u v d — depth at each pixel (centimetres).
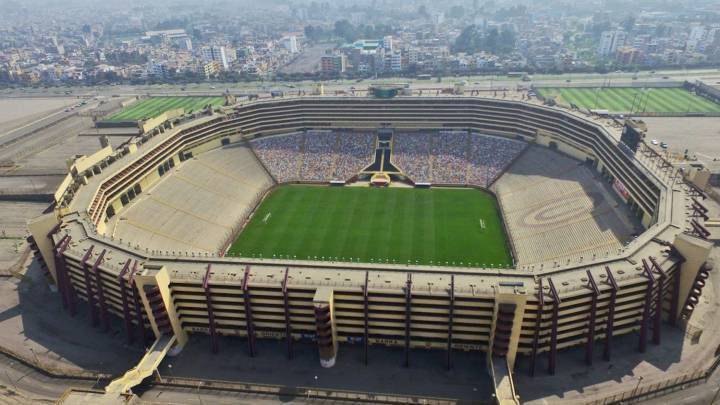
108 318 8956
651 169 11350
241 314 8288
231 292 8000
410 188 15262
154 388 7625
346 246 12088
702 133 17400
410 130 17350
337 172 16062
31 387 7725
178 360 8219
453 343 8081
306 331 8338
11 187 14788
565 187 13262
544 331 7694
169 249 11412
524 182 14288
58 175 15688
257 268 8362
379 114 17225
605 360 7869
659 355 7919
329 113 17375
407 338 7912
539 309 7281
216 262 8556
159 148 13975
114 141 19150
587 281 7656
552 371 7669
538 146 15638
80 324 9175
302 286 7825
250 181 15362
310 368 7981
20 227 12825
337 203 14450
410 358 8131
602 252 10350
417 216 13525
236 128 16662
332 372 7875
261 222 13425
